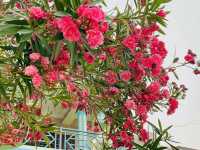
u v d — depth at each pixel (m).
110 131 3.26
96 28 2.20
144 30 2.75
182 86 3.50
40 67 2.43
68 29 2.14
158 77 3.14
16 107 2.77
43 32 2.25
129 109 3.10
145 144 3.30
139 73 2.88
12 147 2.87
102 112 3.29
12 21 2.25
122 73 2.87
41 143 5.76
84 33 2.23
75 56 2.31
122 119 3.22
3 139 2.82
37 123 2.89
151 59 2.82
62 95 2.94
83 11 2.19
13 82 2.63
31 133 2.96
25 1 2.52
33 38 2.30
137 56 2.82
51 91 2.95
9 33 2.23
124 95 3.13
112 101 3.13
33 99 2.83
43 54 2.36
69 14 2.23
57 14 2.22
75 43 2.26
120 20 2.67
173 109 3.30
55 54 2.23
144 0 2.69
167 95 3.20
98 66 2.82
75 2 2.24
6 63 2.50
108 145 3.44
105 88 3.03
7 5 2.48
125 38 2.66
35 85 2.37
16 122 2.87
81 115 5.86
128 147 3.29
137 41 2.79
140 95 3.09
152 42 2.85
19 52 2.38
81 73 2.72
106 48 2.70
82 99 2.99
